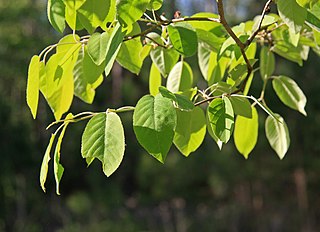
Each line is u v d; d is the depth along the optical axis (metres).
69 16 0.88
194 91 1.07
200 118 1.16
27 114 10.71
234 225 9.85
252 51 1.29
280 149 1.30
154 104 0.80
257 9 8.20
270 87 7.88
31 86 0.95
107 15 0.87
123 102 10.45
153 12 1.02
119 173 10.75
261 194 9.82
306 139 9.32
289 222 9.74
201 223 9.89
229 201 9.91
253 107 1.29
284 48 1.40
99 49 0.89
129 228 9.95
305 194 9.65
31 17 11.14
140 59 1.20
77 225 10.05
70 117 0.91
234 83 1.12
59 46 1.02
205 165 9.59
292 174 9.65
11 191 10.41
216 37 1.17
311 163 9.43
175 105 0.92
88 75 0.98
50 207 10.58
